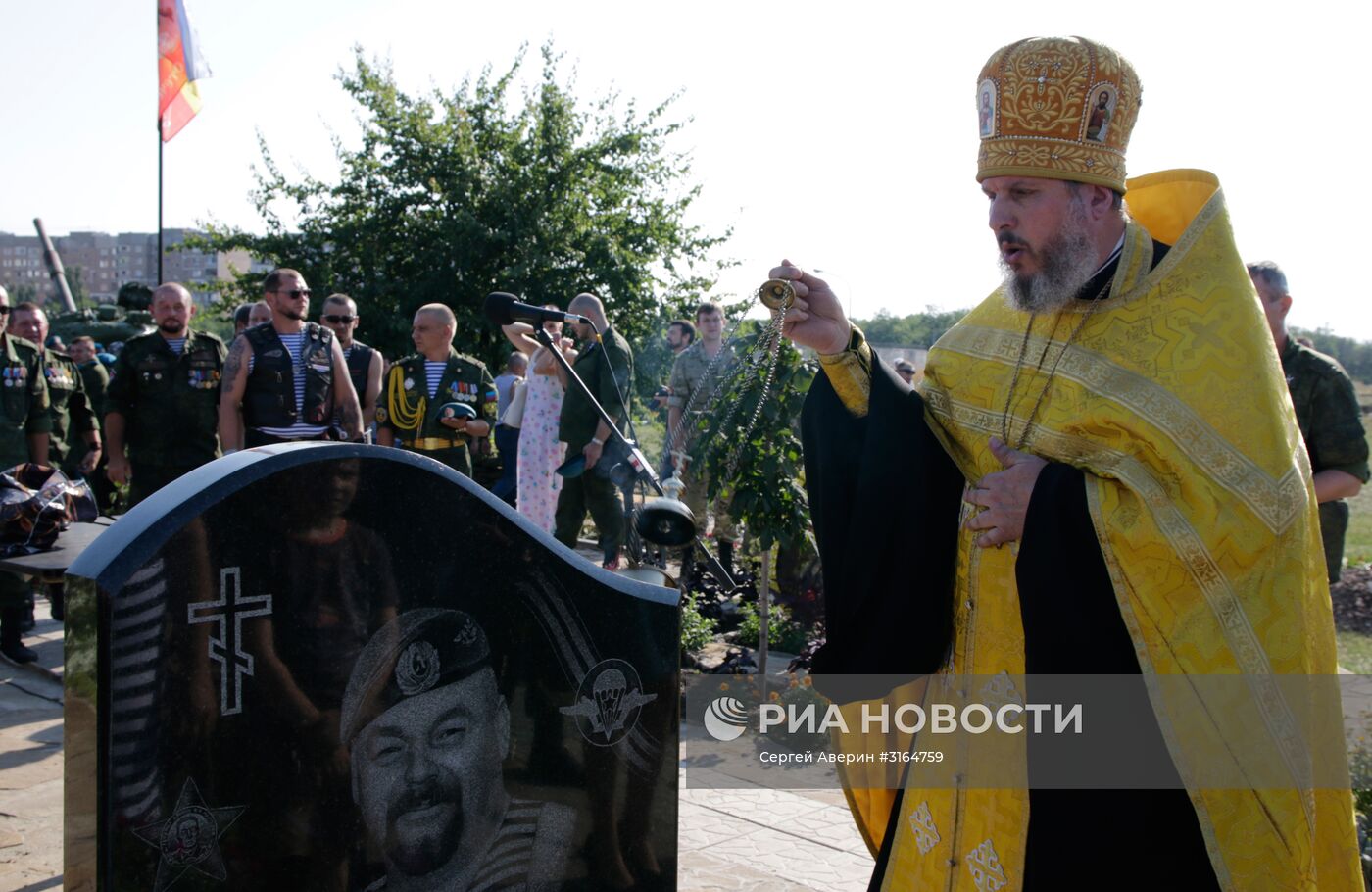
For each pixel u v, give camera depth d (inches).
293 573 74.4
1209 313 80.4
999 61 83.5
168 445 242.7
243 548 71.9
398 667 80.7
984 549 87.4
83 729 67.4
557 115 737.6
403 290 716.0
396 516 79.8
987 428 89.7
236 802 72.6
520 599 88.1
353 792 78.7
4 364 266.2
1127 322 83.4
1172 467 77.6
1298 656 76.6
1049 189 82.0
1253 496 75.4
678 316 740.0
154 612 68.1
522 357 398.6
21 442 268.8
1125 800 79.6
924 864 89.8
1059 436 84.7
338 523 76.6
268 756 73.9
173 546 68.7
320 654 76.2
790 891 128.3
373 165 752.3
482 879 87.4
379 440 283.7
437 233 727.7
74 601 67.4
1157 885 79.0
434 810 83.7
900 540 89.7
